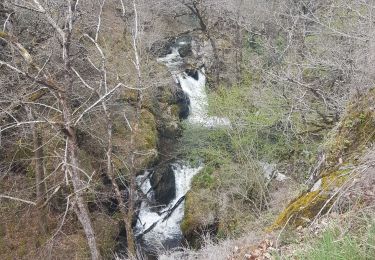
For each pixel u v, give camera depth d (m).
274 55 15.88
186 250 9.30
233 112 13.95
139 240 14.53
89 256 12.14
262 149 13.66
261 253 5.82
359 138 6.20
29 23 11.67
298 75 11.70
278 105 12.70
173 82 19.12
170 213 15.50
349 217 4.19
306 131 11.49
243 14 18.47
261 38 18.72
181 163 16.42
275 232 6.05
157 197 15.77
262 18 18.66
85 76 13.62
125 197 14.26
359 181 4.70
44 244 11.99
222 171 14.21
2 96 10.76
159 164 15.48
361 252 3.51
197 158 15.47
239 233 10.50
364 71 8.05
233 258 6.34
